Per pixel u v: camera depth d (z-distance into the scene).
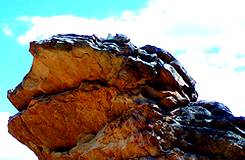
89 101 31.94
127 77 30.69
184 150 29.28
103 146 31.11
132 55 31.42
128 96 30.69
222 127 30.02
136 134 29.61
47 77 32.66
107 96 31.39
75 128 33.44
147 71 30.88
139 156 29.50
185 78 33.41
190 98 33.41
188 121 30.48
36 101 33.47
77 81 32.12
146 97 30.88
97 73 31.34
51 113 33.44
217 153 28.98
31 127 35.06
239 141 28.80
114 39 32.12
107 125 31.45
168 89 31.61
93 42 31.25
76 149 33.00
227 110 31.48
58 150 34.91
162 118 29.98
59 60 31.50
